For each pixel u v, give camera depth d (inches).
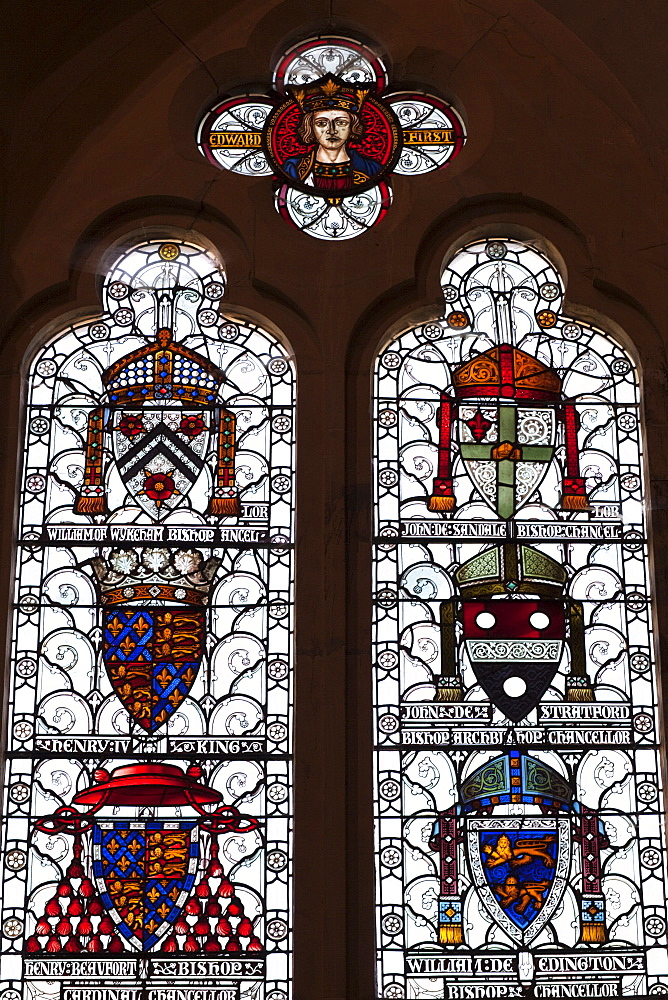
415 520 281.9
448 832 262.5
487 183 301.3
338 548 275.7
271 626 274.2
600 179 302.8
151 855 259.3
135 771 264.1
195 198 298.7
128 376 290.0
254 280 293.6
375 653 272.8
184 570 277.3
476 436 288.5
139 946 254.7
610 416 291.6
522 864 261.3
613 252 298.2
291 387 290.2
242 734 267.4
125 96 305.3
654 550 280.2
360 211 302.7
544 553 281.4
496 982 254.7
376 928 256.4
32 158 299.3
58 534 279.0
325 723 265.0
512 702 271.1
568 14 309.6
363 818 260.8
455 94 311.4
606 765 268.5
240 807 263.1
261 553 279.3
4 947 253.3
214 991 253.0
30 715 266.8
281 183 304.5
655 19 305.9
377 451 286.2
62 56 303.6
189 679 270.4
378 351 292.5
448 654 273.4
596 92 308.5
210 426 287.4
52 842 259.4
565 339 296.4
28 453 284.2
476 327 296.4
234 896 257.9
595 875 261.6
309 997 250.8
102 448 285.3
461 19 312.5
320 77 313.7
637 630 277.1
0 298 289.1
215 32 310.8
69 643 271.7
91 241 296.7
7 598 270.7
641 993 255.6
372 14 313.4
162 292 296.5
